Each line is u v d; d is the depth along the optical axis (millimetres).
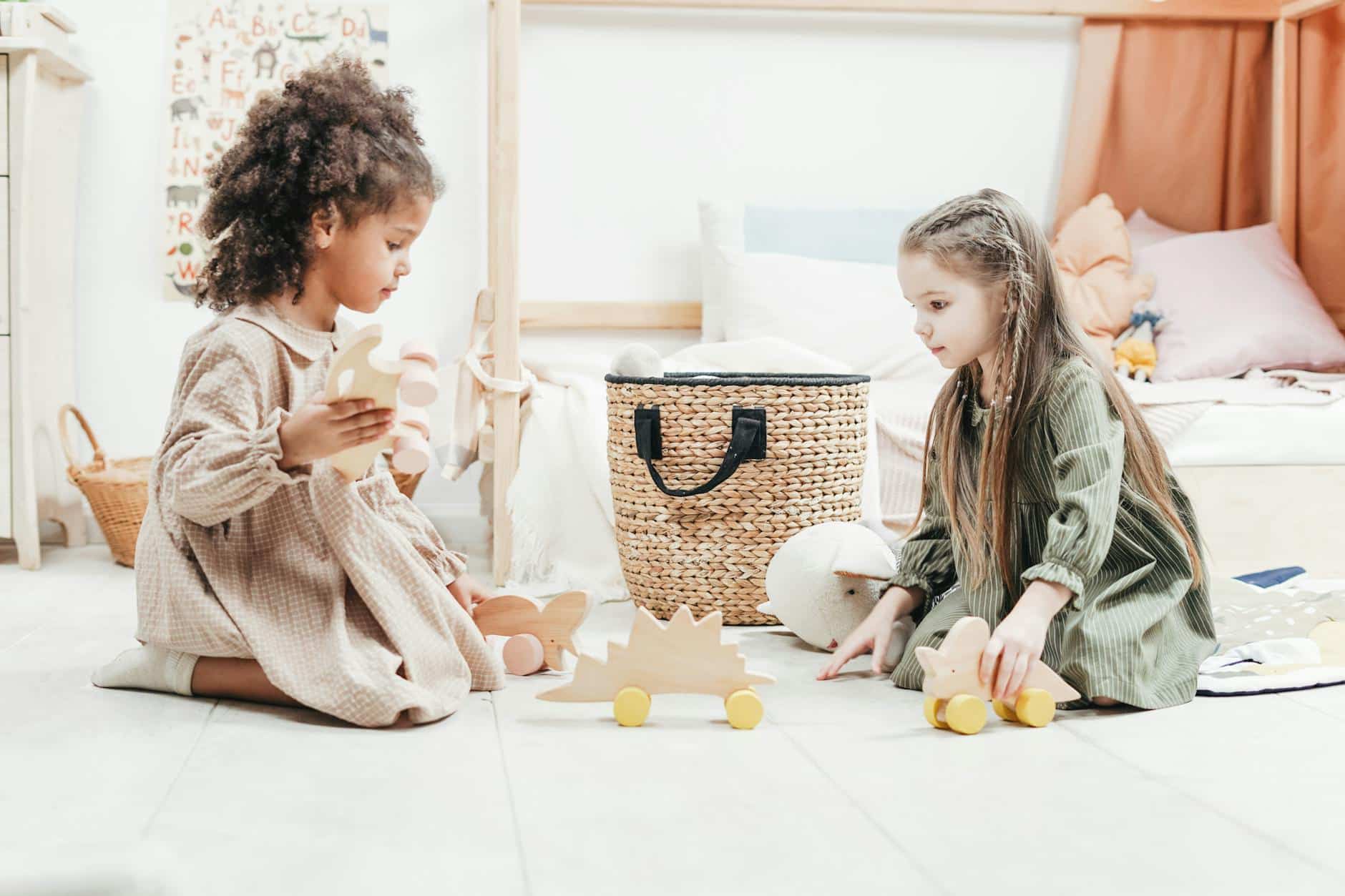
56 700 1171
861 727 1120
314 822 842
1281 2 2570
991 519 1288
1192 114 2609
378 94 1251
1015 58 2594
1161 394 2088
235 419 1121
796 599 1451
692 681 1137
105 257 2389
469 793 909
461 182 2457
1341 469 2039
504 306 1907
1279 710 1181
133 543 2078
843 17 2541
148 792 903
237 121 2398
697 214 2543
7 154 2072
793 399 1591
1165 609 1231
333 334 1248
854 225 2506
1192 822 858
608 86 2502
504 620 1351
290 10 2404
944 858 786
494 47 2293
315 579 1167
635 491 1668
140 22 2373
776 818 860
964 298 1239
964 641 1110
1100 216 2512
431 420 2229
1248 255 2492
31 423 2078
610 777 955
